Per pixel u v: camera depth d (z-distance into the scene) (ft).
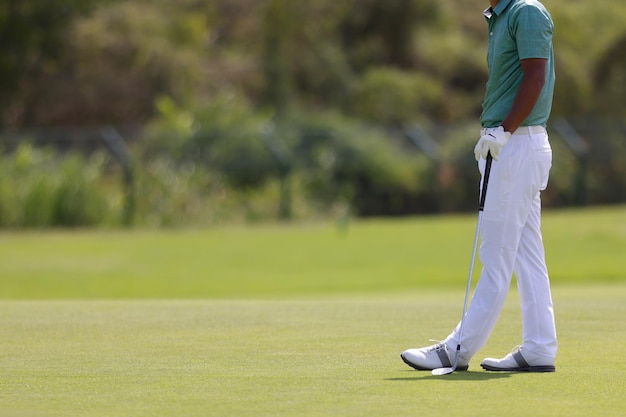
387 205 336.08
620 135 357.41
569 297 122.42
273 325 86.99
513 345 76.64
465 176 343.05
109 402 53.52
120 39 405.80
